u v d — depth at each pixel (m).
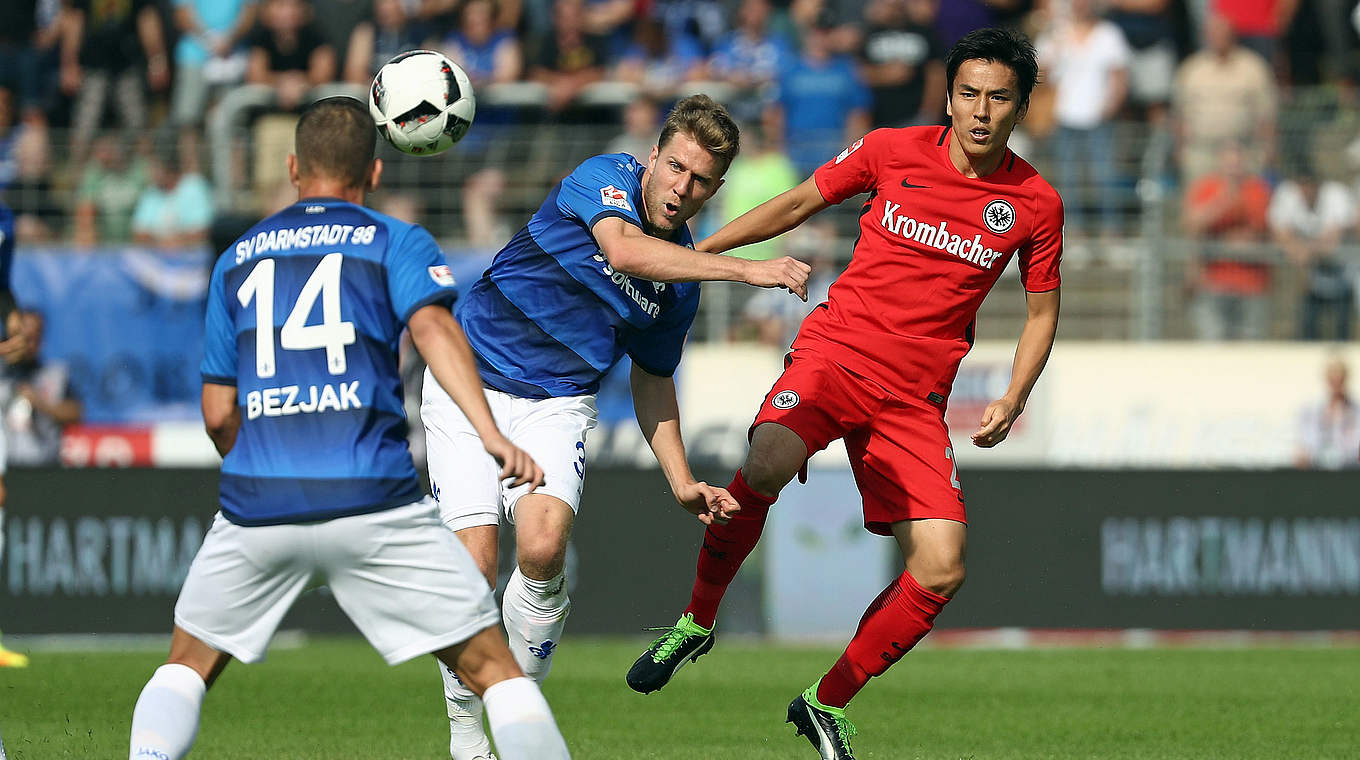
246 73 50.31
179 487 36.31
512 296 19.28
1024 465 41.41
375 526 13.49
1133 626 37.41
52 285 44.03
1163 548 37.56
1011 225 19.06
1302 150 46.69
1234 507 37.69
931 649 35.12
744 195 46.56
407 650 13.83
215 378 14.54
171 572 36.19
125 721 23.06
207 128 49.47
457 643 13.88
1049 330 19.55
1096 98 48.88
